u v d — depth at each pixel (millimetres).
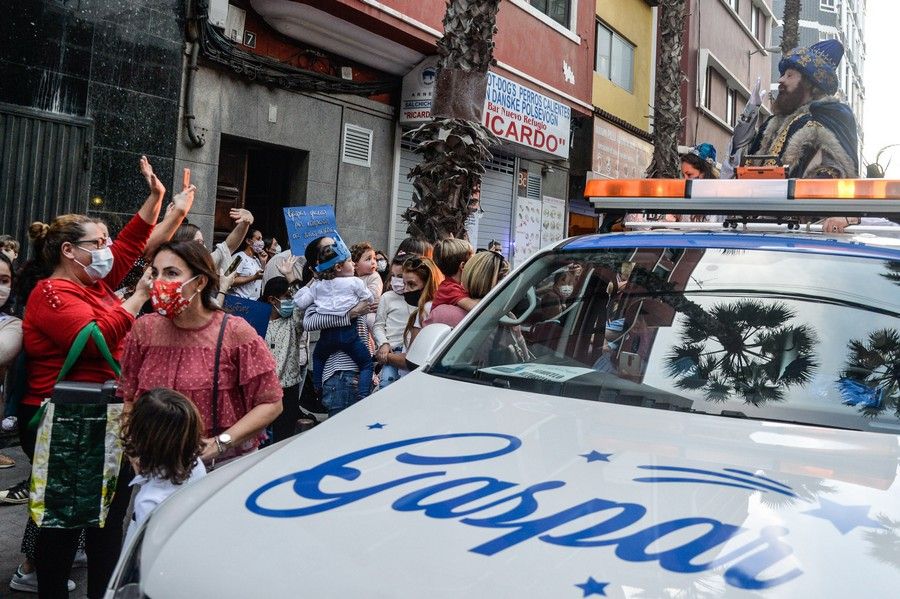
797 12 20797
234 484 1977
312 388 6766
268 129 10188
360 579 1490
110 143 8430
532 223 15781
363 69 11508
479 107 6977
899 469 1953
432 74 11594
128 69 8539
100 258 3518
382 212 12039
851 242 3057
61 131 8031
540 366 2777
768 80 31797
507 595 1413
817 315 2645
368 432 2254
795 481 1854
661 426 2242
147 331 3189
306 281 6734
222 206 10219
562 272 3178
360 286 5711
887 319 2582
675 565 1484
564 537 1594
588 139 17188
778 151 5969
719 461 1984
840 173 5641
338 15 10094
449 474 1920
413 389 2662
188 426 2848
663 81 14102
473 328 3080
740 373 2506
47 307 3352
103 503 3115
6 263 4090
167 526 1850
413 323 5457
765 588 1413
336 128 11148
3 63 7535
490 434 2182
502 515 1696
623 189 3555
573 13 15938
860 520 1660
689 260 3035
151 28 8711
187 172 4156
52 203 7996
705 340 2654
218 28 9281
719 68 24578
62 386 3092
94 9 8188
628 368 2645
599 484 1837
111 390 3135
